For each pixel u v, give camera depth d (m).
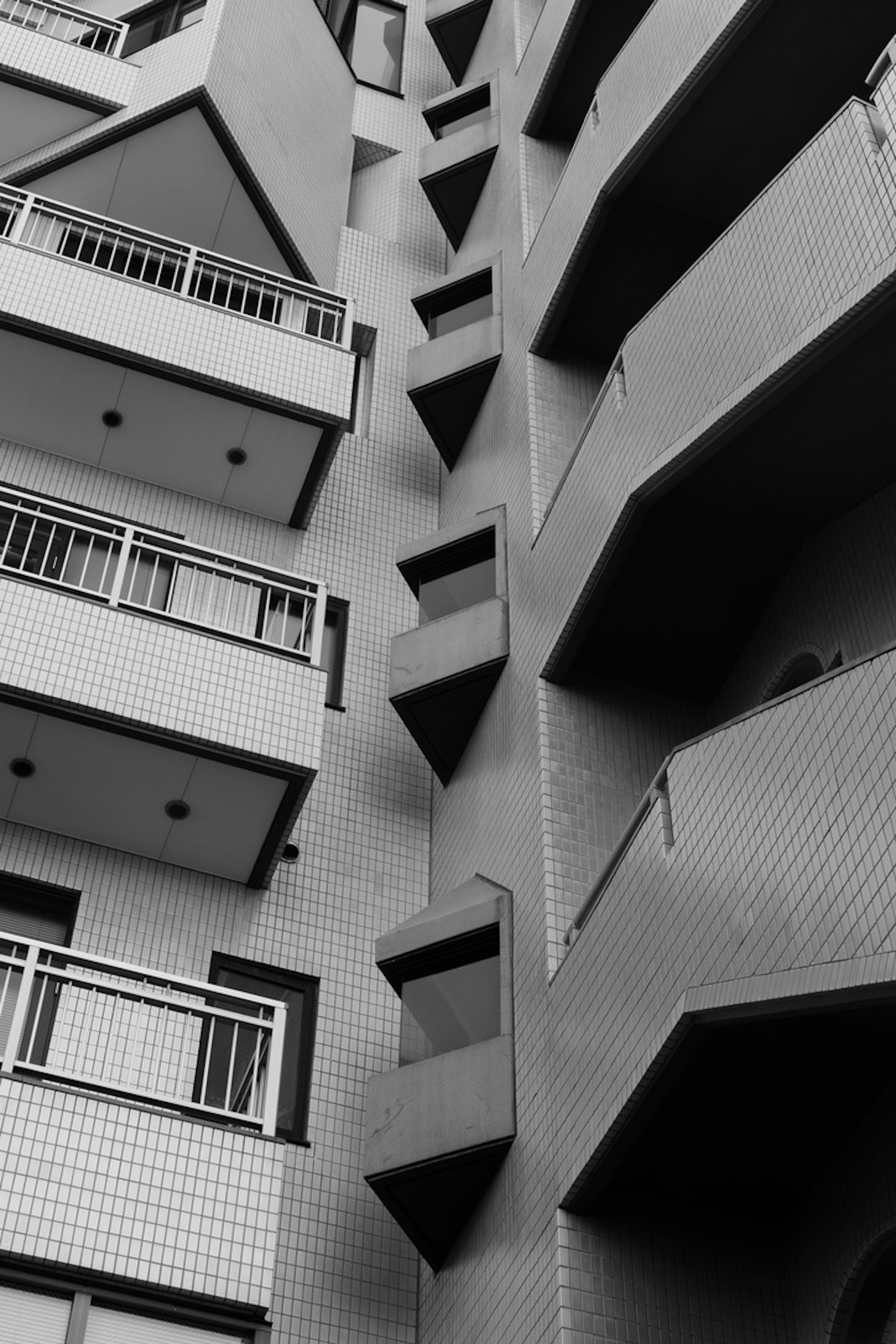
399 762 14.86
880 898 6.59
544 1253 9.05
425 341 19.48
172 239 16.69
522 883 11.41
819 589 10.78
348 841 13.95
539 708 11.90
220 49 17.00
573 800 11.36
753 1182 9.15
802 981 6.95
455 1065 10.83
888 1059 8.31
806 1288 8.98
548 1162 9.45
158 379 15.01
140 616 12.48
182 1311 8.70
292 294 16.73
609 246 13.90
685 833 8.50
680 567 11.20
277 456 15.70
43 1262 8.43
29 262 15.01
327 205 18.84
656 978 8.38
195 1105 9.38
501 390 15.99
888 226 8.36
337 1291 10.99
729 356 9.87
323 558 16.20
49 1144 8.79
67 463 15.55
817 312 8.91
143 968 9.92
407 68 23.67
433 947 11.70
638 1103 8.34
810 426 9.81
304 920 13.15
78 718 11.85
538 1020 10.30
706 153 12.95
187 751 12.08
